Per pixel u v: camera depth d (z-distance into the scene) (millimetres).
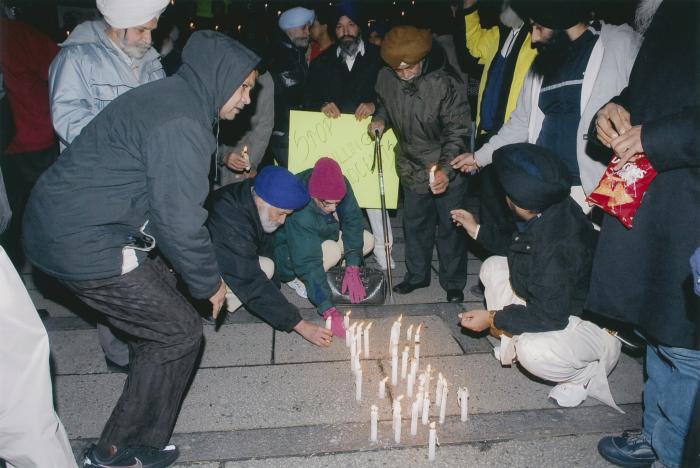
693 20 1919
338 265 4414
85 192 2092
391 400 3059
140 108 2039
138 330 2338
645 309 2225
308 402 3035
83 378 3229
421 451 2670
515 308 2924
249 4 5848
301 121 4523
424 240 4250
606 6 2891
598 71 2848
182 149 1995
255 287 3344
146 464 2508
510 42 3889
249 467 2576
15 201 4344
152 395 2371
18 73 3988
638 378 3262
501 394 3111
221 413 2938
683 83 1957
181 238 2049
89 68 2725
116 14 2555
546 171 2598
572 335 2854
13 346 1791
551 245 2709
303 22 4668
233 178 4492
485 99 4152
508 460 2621
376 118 4199
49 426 1898
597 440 2750
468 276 4754
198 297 2229
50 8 4984
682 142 1921
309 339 3504
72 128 2695
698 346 2088
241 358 3445
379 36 5742
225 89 2133
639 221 2180
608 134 2178
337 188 3566
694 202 2020
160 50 4086
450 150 3734
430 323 3918
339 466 2582
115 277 2180
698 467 2020
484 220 3945
